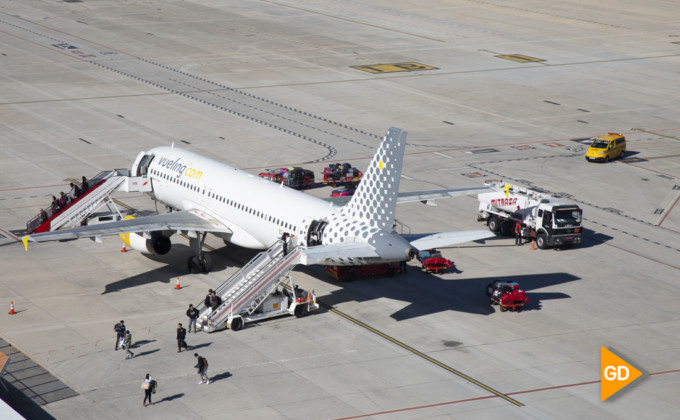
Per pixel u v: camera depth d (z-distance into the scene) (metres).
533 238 102.12
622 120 164.00
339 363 70.75
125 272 90.56
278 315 80.19
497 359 72.25
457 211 113.44
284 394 65.25
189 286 87.12
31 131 143.62
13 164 126.25
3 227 102.06
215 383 66.75
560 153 142.12
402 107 168.62
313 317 80.25
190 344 74.00
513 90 185.12
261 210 88.94
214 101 168.25
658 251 100.50
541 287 88.81
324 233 80.81
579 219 100.12
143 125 149.62
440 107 169.50
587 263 96.25
